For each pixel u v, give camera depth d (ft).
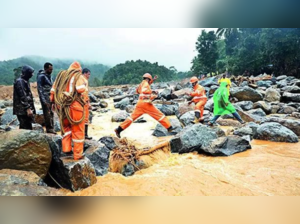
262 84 50.14
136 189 11.17
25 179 10.06
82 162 11.21
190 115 26.50
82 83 11.41
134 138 21.79
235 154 15.92
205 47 140.46
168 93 45.21
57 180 11.87
